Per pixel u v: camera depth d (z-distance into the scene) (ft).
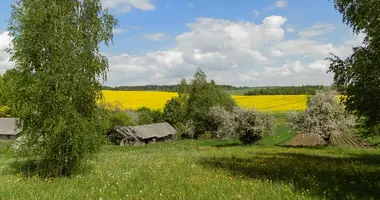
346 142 147.33
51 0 53.42
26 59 52.49
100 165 65.87
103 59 58.08
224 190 37.65
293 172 52.21
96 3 57.98
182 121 265.34
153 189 37.68
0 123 224.33
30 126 52.80
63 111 52.06
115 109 206.49
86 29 57.41
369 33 45.55
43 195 34.12
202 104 253.44
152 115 270.46
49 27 52.95
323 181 44.19
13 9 52.70
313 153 90.17
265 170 54.49
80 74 53.93
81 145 53.06
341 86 54.44
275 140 171.42
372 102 47.96
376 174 48.49
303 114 141.49
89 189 39.04
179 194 35.06
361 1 48.44
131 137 199.41
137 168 58.29
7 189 37.09
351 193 35.70
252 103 345.10
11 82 52.44
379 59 44.27
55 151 52.70
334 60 53.52
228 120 166.09
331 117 135.23
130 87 540.52
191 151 111.14
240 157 78.38
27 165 62.54
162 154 97.04
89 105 57.41
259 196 34.37
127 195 34.06
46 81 51.52
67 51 52.95
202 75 276.62
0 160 81.30
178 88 279.49
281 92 440.04
